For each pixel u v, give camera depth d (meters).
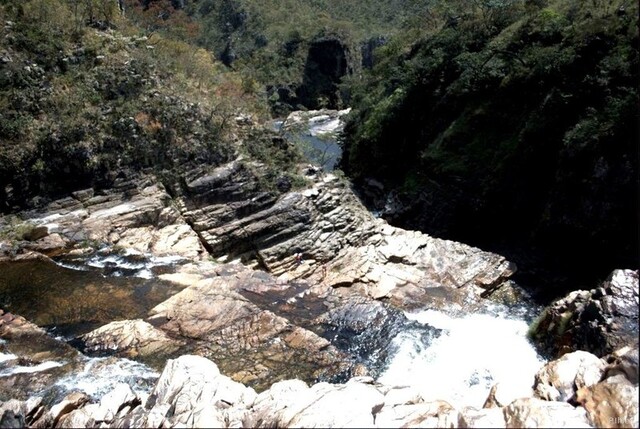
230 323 14.56
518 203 26.36
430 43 38.69
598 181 21.88
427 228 29.33
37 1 25.00
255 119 26.64
